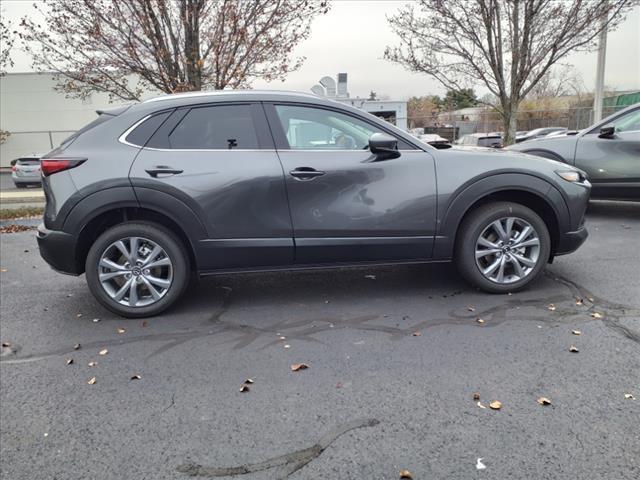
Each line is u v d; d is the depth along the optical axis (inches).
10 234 332.2
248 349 139.6
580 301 162.7
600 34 473.4
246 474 90.3
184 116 160.7
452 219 165.9
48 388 122.5
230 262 162.6
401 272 203.6
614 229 265.0
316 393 115.4
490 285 170.9
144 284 163.3
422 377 120.4
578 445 93.7
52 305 182.2
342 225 162.4
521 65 455.5
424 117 1115.9
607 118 283.1
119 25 350.0
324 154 161.8
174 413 109.8
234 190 157.2
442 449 94.4
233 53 358.9
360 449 95.4
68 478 90.9
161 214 161.8
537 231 169.5
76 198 153.9
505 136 483.2
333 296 179.2
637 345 132.0
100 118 164.2
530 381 116.4
